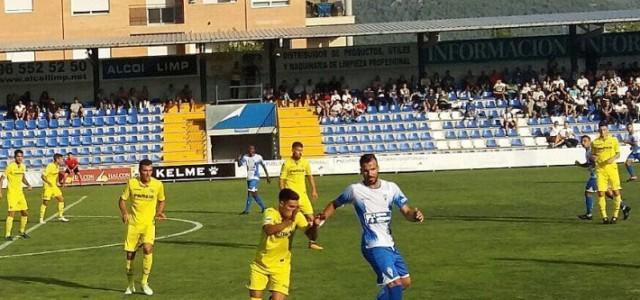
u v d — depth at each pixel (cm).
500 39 5884
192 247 2178
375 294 1483
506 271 1658
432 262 1798
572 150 4994
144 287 1555
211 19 6694
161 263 1923
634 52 5841
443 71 5925
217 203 3456
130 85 5916
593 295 1406
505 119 5488
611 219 2358
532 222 2433
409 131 5509
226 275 1734
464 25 5350
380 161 4981
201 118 5641
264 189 4091
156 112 5672
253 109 5506
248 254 2027
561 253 1856
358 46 5919
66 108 5800
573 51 5862
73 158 4900
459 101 5666
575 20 5328
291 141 5475
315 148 5431
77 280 1734
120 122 5616
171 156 5434
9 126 5575
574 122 5481
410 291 1486
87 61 5925
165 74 5916
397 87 5797
